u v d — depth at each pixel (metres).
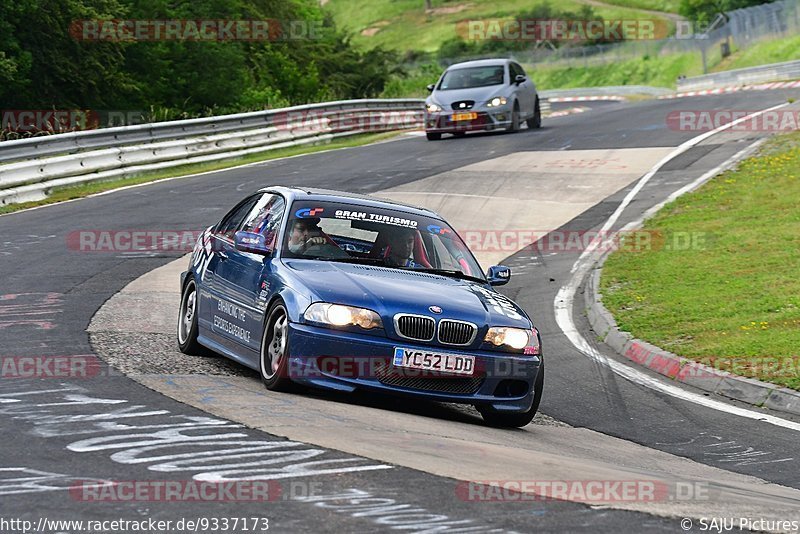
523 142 103.12
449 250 32.19
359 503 17.11
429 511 16.89
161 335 37.09
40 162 79.38
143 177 90.44
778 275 49.53
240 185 83.75
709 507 19.52
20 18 123.62
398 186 80.38
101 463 19.09
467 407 31.73
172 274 50.97
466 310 28.03
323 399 27.58
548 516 17.17
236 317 30.84
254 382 29.55
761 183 72.50
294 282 28.17
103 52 133.50
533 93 117.69
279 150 112.75
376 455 20.59
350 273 28.92
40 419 22.75
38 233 61.69
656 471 24.55
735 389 35.09
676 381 37.22
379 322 27.03
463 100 109.75
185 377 29.25
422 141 113.62
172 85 153.50
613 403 33.91
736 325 42.03
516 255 60.22
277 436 21.62
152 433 21.55
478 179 81.94
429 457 21.00
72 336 35.19
